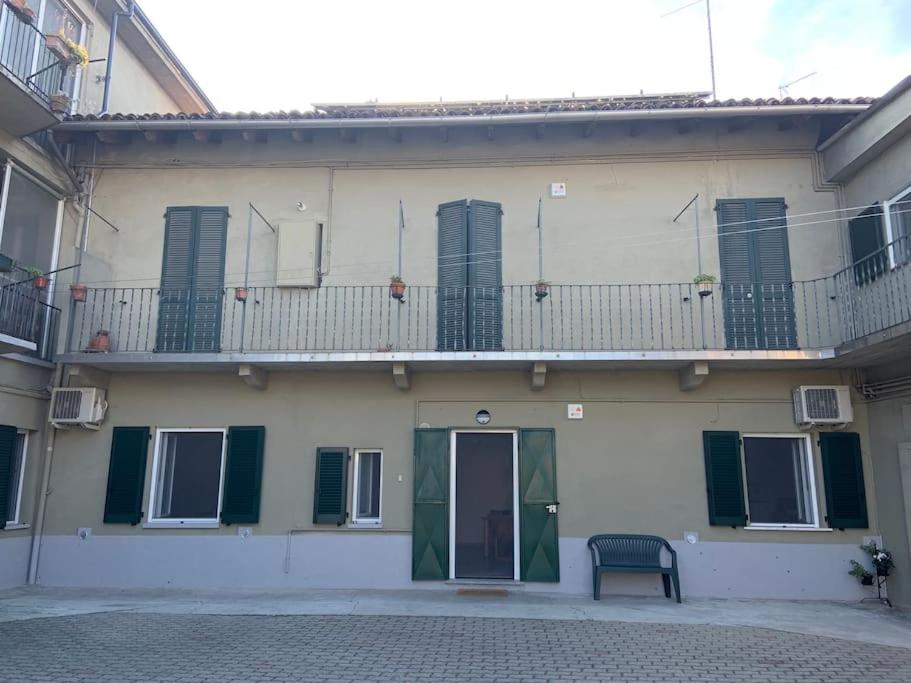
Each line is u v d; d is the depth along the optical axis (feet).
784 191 31.12
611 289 30.55
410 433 30.25
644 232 31.17
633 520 29.07
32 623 23.04
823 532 28.43
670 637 21.95
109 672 18.26
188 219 32.17
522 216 31.60
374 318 30.86
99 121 30.66
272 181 32.55
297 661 19.29
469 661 19.42
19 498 29.66
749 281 30.32
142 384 31.22
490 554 30.76
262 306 31.32
